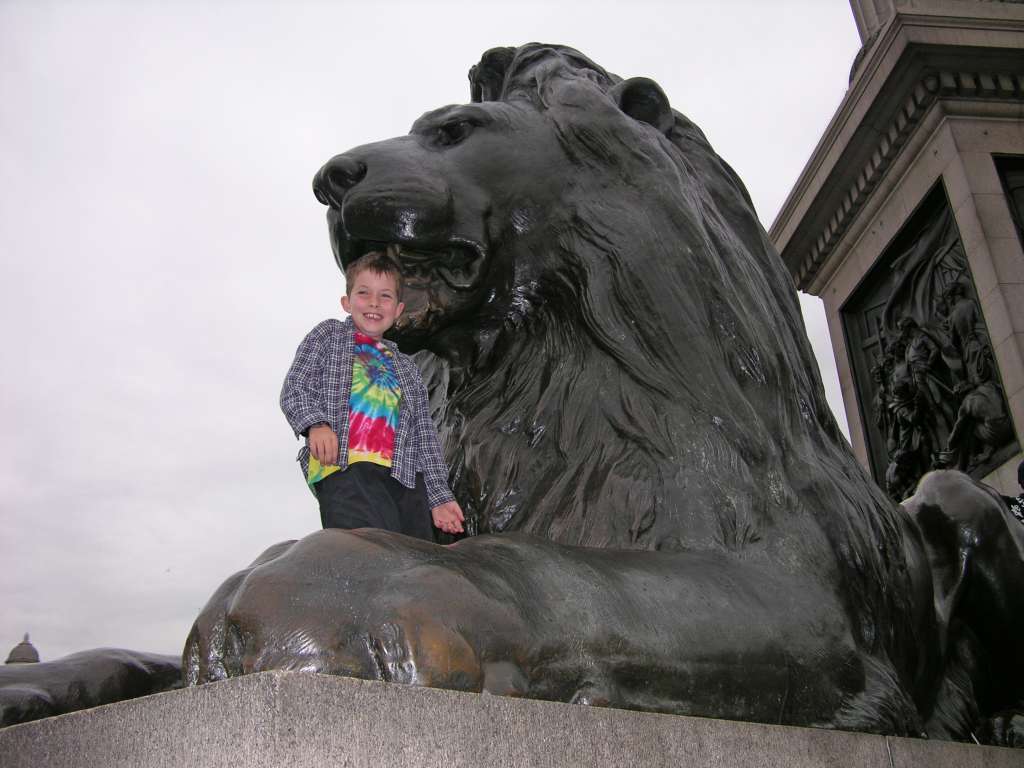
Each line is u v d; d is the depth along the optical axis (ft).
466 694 4.64
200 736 4.05
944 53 20.12
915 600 9.62
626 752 5.18
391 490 8.13
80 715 4.51
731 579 7.47
